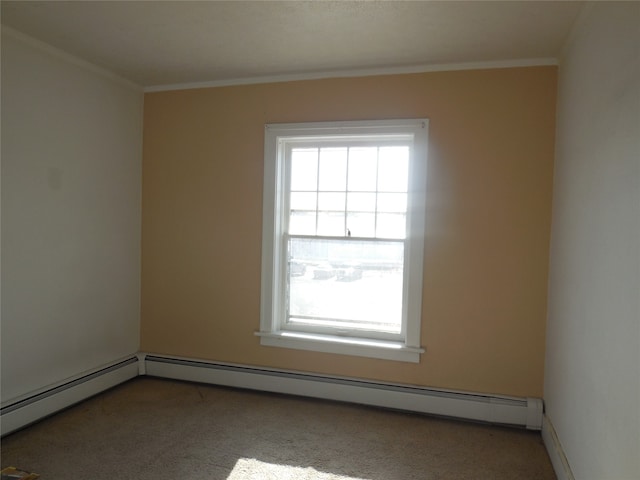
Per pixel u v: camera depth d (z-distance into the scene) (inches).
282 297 134.5
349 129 122.7
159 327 144.3
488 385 115.6
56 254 114.2
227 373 135.6
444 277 117.7
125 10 90.4
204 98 136.7
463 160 115.6
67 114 115.7
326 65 119.4
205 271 138.9
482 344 115.8
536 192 111.1
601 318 65.7
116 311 136.1
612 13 65.1
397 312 124.5
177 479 87.4
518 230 112.6
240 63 119.6
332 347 127.0
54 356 114.8
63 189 115.6
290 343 130.4
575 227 84.3
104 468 90.6
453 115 115.9
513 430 111.0
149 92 142.2
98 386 127.7
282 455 97.0
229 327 137.1
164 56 115.5
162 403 123.6
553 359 101.7
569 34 95.3
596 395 66.9
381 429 110.1
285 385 130.1
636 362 51.1
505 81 112.4
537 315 111.9
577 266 81.8
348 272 128.3
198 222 138.9
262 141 131.8
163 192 142.0
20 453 95.4
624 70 58.4
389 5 85.9
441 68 116.3
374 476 89.7
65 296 117.5
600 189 68.2
